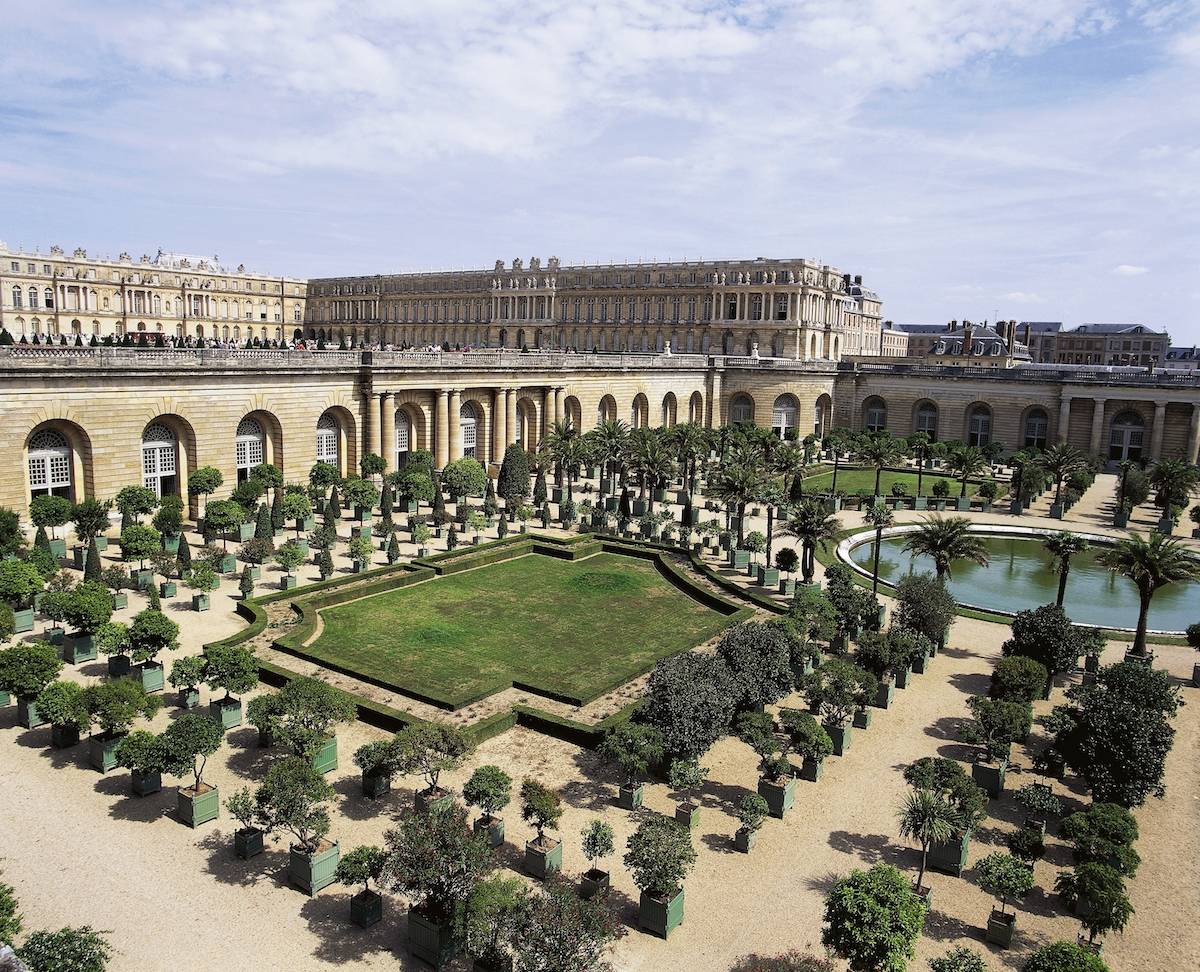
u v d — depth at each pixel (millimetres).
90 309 187250
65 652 45062
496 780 31391
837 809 34969
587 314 183625
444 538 74250
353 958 25781
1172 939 28031
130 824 31766
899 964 23750
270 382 80312
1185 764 40000
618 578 64812
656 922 27219
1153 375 123312
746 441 114312
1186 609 66062
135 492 64438
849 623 52125
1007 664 44188
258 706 35844
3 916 22594
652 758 34500
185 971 24828
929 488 108125
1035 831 32094
